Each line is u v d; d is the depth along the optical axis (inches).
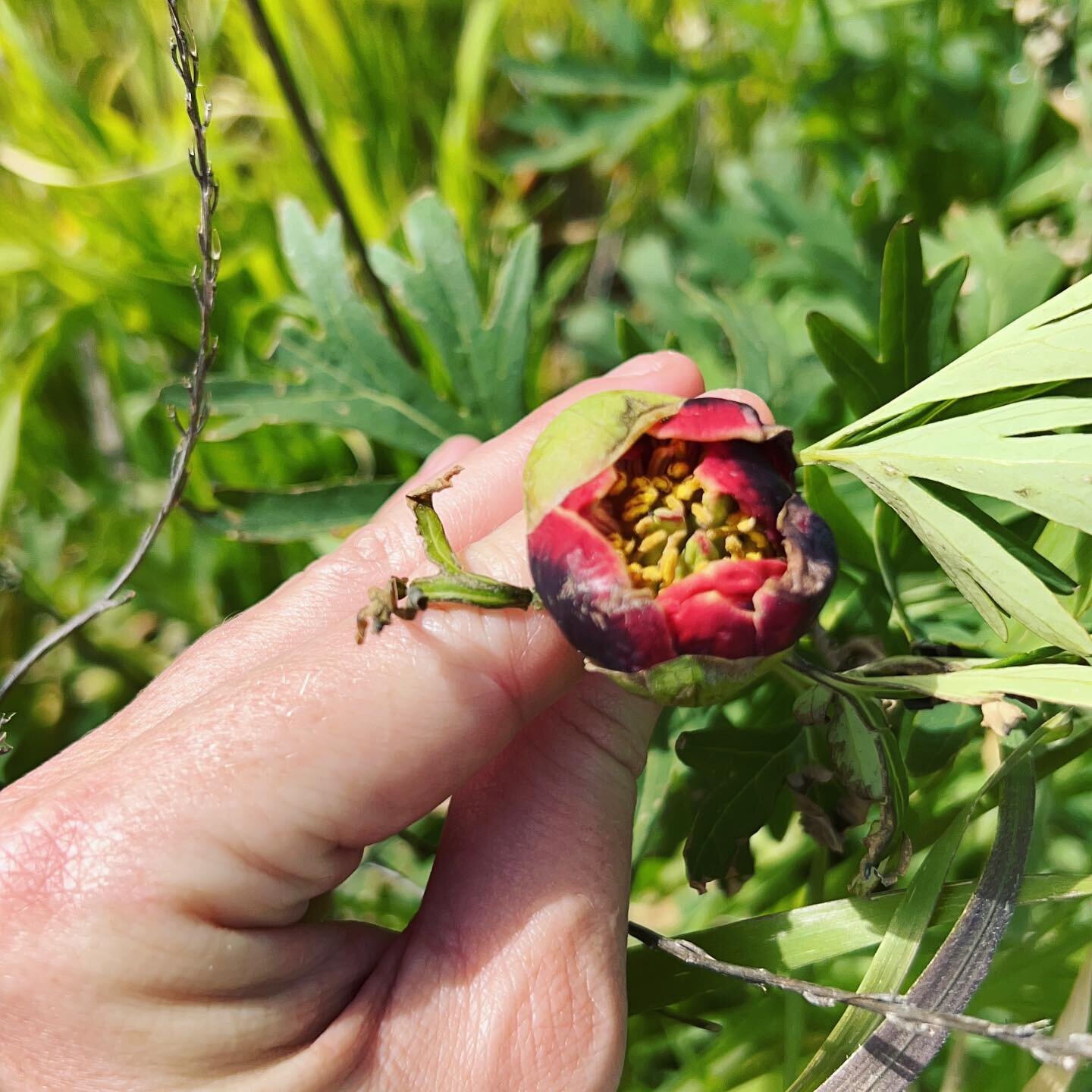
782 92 10.3
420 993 5.0
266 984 4.7
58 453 10.5
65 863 4.5
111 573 9.9
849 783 5.1
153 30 10.6
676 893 8.0
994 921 4.9
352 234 9.2
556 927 5.1
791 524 4.1
